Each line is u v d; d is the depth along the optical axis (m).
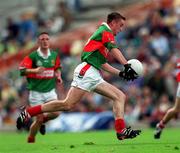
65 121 61.25
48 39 39.31
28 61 39.00
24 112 34.31
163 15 72.88
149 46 68.38
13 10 94.50
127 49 70.00
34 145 36.59
